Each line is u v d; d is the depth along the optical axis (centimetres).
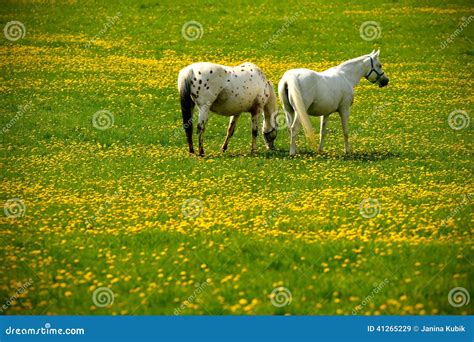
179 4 4997
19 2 4847
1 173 1967
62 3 4862
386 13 4862
